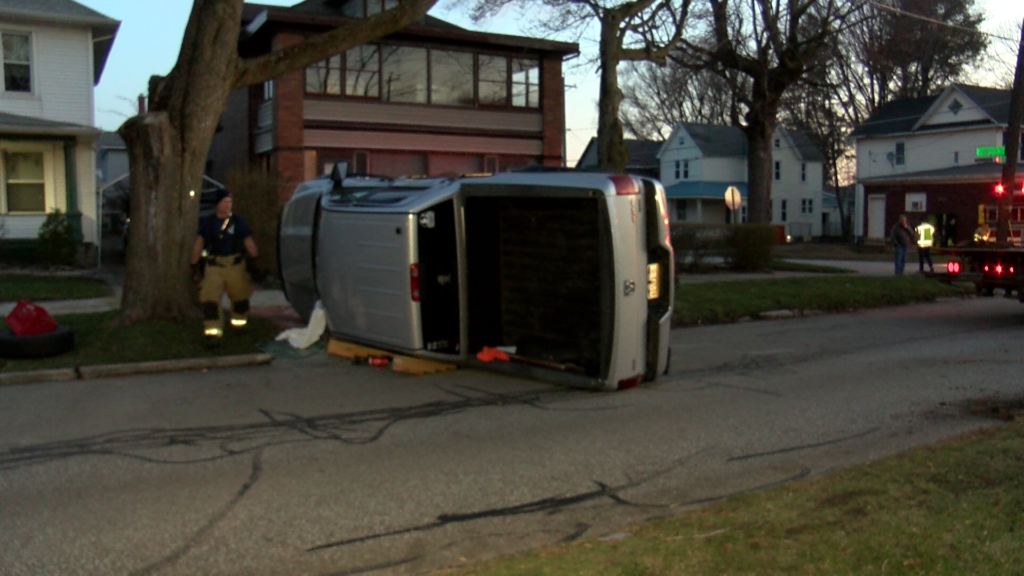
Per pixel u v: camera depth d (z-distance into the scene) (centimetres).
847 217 6338
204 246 1070
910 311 1748
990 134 4316
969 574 425
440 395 902
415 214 942
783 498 549
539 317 970
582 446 717
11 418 789
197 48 1095
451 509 567
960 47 4825
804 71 2878
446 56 2750
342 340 1084
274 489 603
